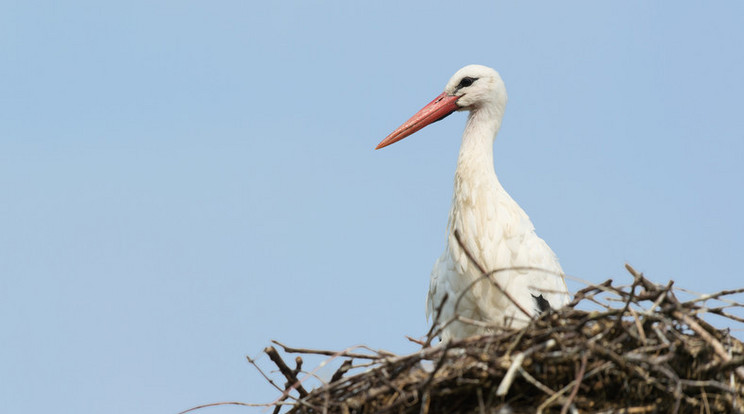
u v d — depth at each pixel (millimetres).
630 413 10234
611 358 10039
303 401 11109
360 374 10938
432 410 10508
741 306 10594
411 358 10695
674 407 9648
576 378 10023
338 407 11008
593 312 10312
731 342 10750
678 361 10305
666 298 10656
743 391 10234
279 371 11625
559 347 10227
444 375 10492
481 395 10359
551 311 10586
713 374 10219
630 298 10156
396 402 10500
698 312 10656
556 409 10281
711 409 10242
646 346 10242
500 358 10273
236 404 11070
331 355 11516
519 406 10344
